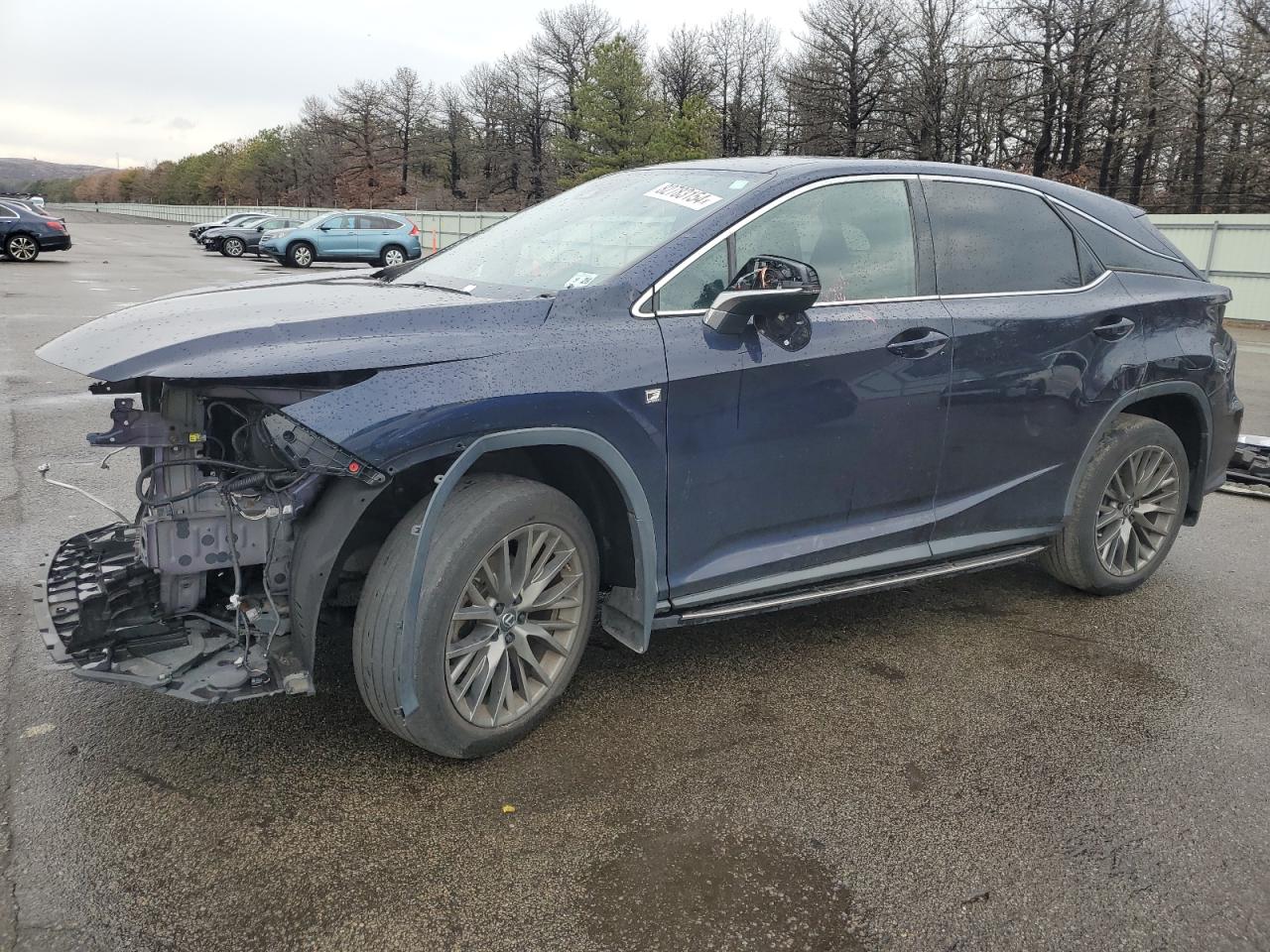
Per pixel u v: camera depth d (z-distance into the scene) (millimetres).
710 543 3354
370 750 3045
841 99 56656
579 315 3062
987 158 48562
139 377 2533
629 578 3252
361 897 2393
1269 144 34844
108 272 23719
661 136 57750
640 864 2561
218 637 2889
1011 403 4004
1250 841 2758
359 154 99062
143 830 2609
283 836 2611
